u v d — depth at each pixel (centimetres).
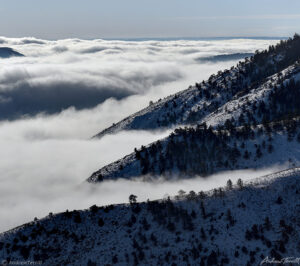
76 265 9500
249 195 10725
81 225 10844
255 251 8994
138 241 9919
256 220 9825
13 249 10325
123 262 9362
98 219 10988
